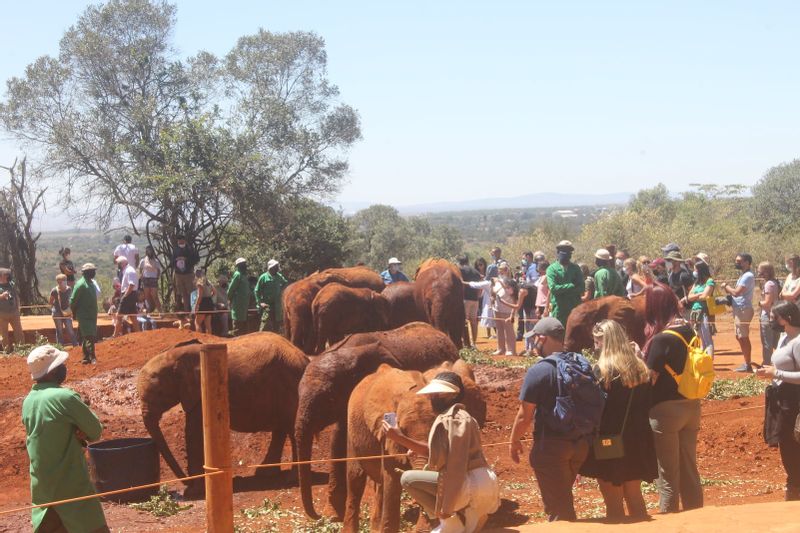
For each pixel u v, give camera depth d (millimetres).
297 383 11008
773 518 6527
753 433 12383
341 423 9383
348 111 38000
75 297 16984
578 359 6844
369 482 10273
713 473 11086
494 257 23672
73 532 6727
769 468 11180
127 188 33906
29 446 6812
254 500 10352
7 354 19797
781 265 35656
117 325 21484
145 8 35219
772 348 16078
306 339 16938
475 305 21016
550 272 16141
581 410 6734
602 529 6414
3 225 33719
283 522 9250
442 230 90188
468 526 6062
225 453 6473
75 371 16594
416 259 74000
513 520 8914
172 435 13109
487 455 11922
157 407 11102
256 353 10984
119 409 14523
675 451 7586
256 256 36781
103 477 10289
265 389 10938
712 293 16125
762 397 14250
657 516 7016
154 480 10688
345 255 40375
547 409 6805
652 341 7594
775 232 45750
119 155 34406
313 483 11086
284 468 11586
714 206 47156
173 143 33344
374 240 76688
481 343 22953
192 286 24219
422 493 6355
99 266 82062
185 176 32625
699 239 36312
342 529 8508
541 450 6848
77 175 34594
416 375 8023
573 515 6922
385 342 9883
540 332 7012
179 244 24125
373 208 90562
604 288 17094
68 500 6648
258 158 33562
